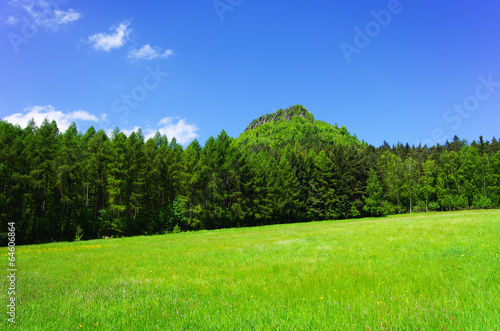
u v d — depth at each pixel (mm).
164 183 55250
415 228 18938
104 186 48594
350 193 74312
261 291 6730
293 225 50438
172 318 5059
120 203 43875
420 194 80125
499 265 7184
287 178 67188
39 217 40594
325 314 4773
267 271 9086
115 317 5332
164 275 9914
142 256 17172
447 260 8258
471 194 72000
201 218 49844
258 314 4984
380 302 5125
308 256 11609
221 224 52500
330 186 72438
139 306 5965
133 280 9125
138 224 46469
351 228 27078
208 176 51875
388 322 4156
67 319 5258
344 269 8258
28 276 11234
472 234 13086
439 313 4352
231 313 5152
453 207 74750
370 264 8750
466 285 5773
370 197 74500
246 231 39656
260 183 60875
